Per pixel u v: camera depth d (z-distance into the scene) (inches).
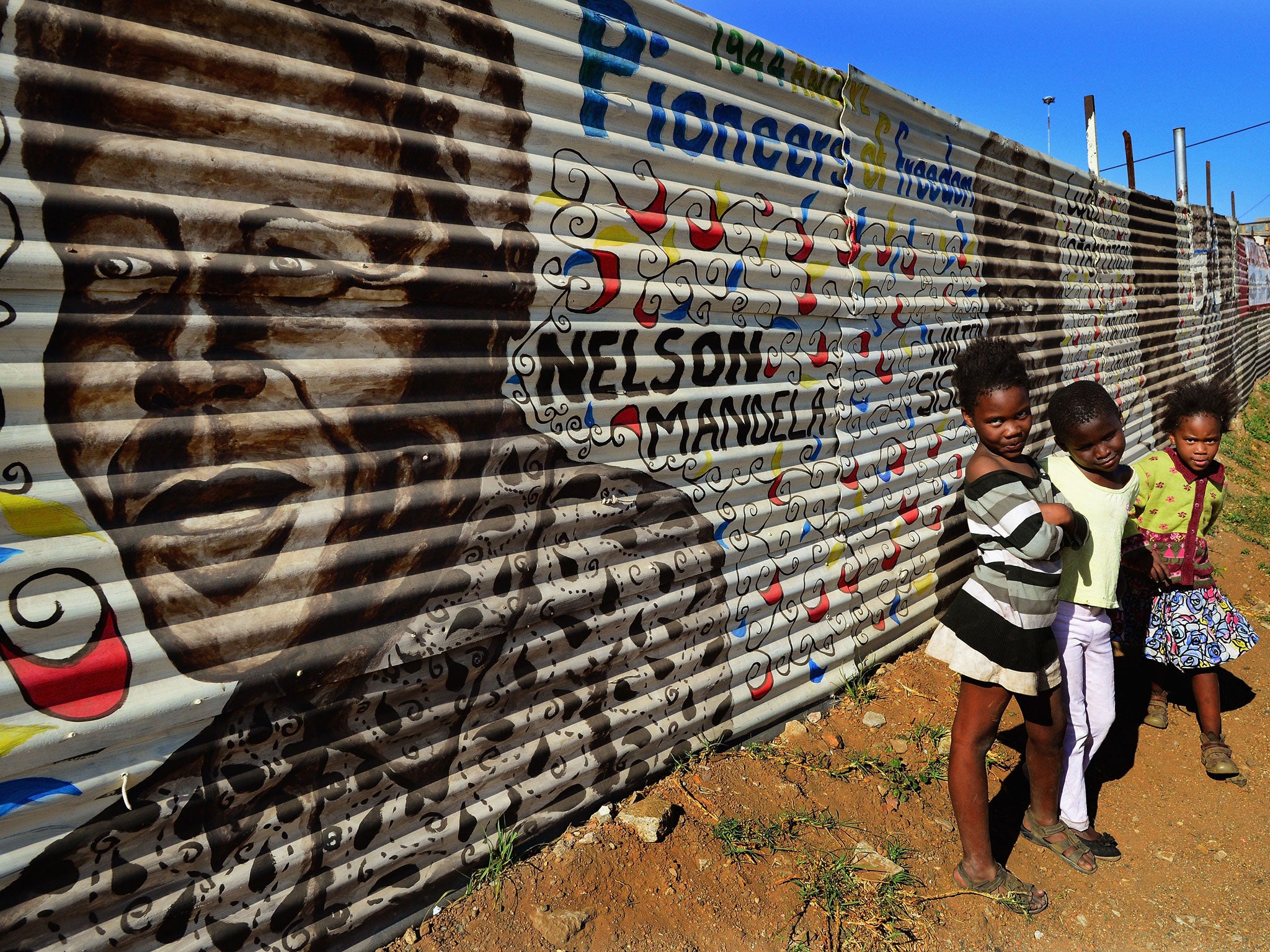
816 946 95.6
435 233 82.3
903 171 164.2
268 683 72.7
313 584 76.4
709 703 123.3
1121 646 153.3
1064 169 236.5
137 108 64.1
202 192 67.8
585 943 88.7
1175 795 137.9
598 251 99.7
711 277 116.8
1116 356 298.5
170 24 65.4
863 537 155.1
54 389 61.2
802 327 136.1
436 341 84.4
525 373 93.1
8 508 59.7
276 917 76.2
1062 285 247.1
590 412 100.7
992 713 104.6
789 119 131.0
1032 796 119.4
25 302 59.9
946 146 177.8
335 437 77.1
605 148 100.4
